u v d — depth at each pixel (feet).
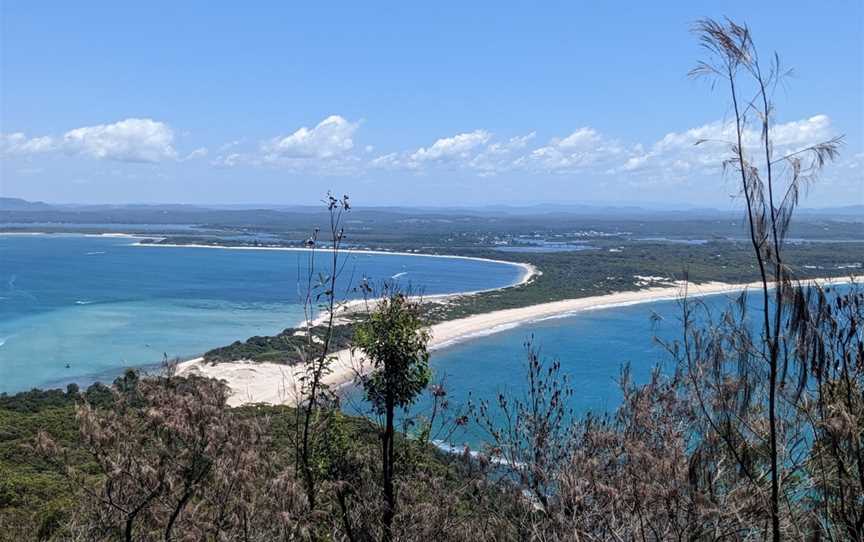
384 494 33.78
